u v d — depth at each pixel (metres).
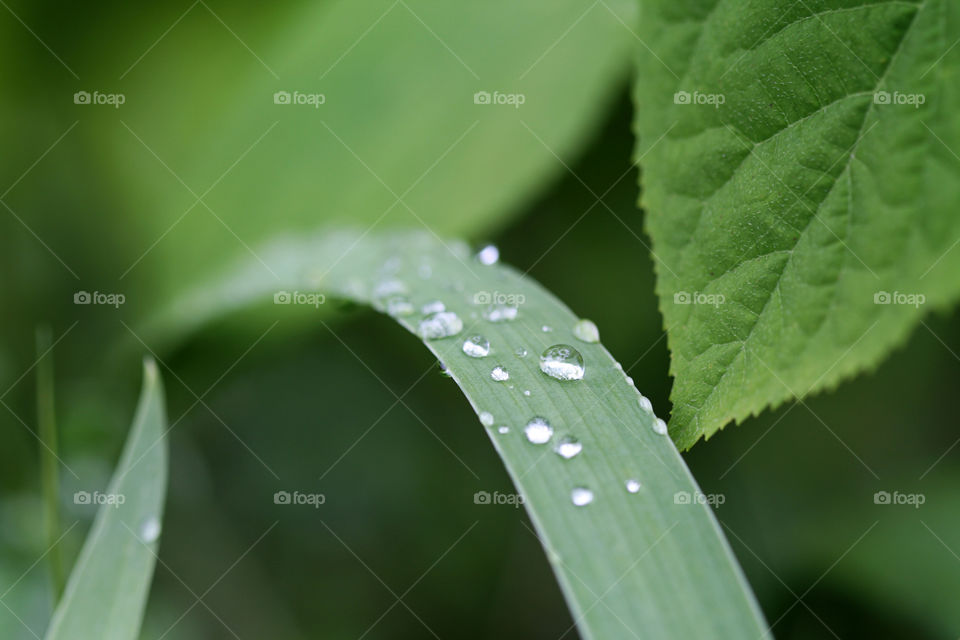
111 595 0.41
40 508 0.47
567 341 0.41
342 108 0.57
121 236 0.57
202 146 0.58
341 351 0.62
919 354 0.53
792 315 0.39
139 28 0.55
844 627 0.49
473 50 0.56
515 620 0.55
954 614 0.47
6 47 0.52
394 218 0.53
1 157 0.55
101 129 0.57
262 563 0.54
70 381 0.53
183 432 0.56
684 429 0.40
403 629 0.54
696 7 0.41
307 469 0.58
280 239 0.52
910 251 0.39
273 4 0.57
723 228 0.40
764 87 0.40
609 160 0.59
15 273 0.54
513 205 0.52
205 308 0.48
